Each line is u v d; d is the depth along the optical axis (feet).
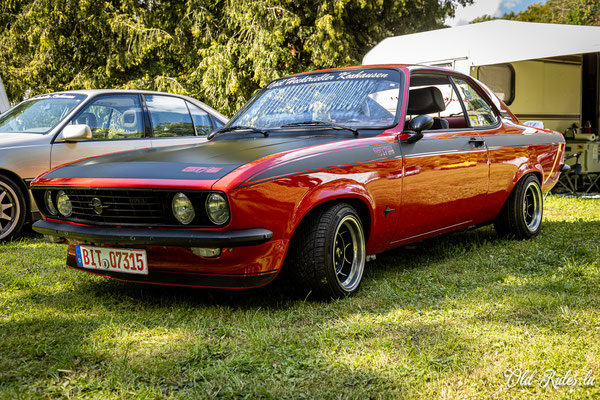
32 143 17.84
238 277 9.63
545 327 8.85
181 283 9.96
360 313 9.83
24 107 20.38
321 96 13.30
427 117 12.16
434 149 12.87
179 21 52.85
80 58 52.60
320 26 47.01
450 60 31.35
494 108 16.29
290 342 8.55
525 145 16.40
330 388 7.00
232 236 9.11
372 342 8.39
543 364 7.45
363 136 11.86
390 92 12.79
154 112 20.70
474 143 14.24
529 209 16.92
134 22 50.42
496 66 33.42
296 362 7.73
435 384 6.99
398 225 12.12
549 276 11.96
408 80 12.91
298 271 10.35
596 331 8.60
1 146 17.38
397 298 10.66
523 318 9.36
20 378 7.32
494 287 11.25
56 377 7.27
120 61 49.62
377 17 55.93
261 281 9.73
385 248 12.28
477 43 30.35
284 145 10.96
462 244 15.89
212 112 22.66
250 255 9.50
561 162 18.57
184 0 53.26
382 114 12.45
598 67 39.01
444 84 14.65
